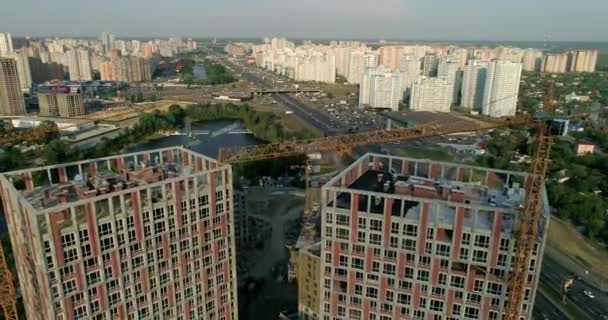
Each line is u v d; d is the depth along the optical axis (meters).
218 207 164.50
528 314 136.88
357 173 173.38
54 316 129.00
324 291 157.62
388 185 161.62
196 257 162.12
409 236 139.62
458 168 172.88
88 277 133.50
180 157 191.75
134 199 138.38
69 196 148.00
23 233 137.00
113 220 134.62
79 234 128.38
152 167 176.88
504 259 133.00
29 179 154.62
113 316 142.38
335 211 146.12
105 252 135.50
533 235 128.12
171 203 148.88
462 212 132.25
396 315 150.00
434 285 142.50
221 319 178.75
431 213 135.25
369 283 149.62
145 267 146.62
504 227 133.88
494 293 137.25
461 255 136.62
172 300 158.00
